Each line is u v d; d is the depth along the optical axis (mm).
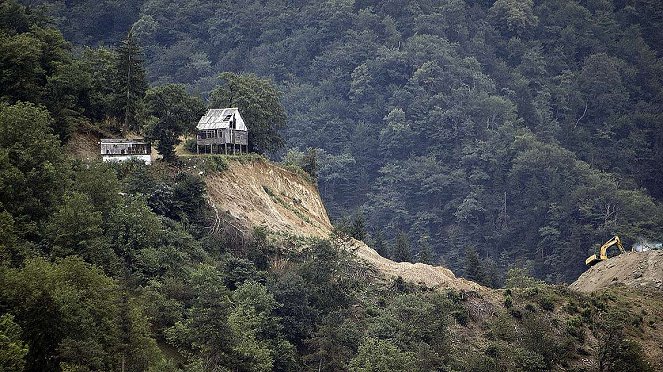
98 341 169125
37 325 165000
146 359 173000
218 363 191250
